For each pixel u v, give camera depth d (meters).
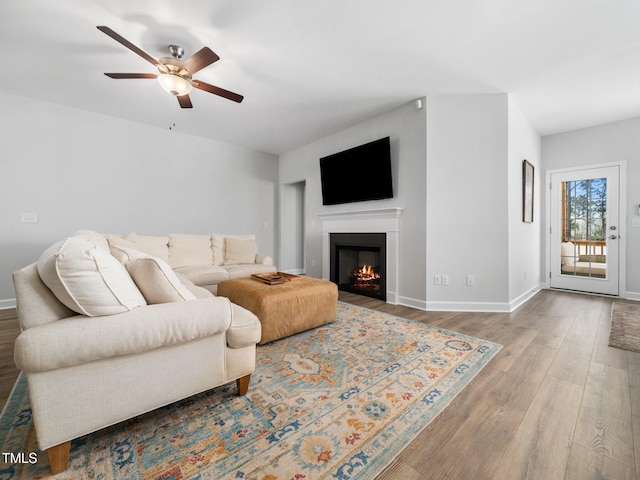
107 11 1.93
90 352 1.01
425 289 3.22
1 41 2.24
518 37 2.19
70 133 3.49
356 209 4.07
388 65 2.58
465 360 1.92
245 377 1.52
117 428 1.26
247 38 2.22
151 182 4.12
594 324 2.68
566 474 1.02
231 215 4.98
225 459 1.09
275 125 4.07
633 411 1.38
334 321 2.75
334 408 1.41
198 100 3.29
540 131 4.20
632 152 3.69
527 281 3.79
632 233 3.69
